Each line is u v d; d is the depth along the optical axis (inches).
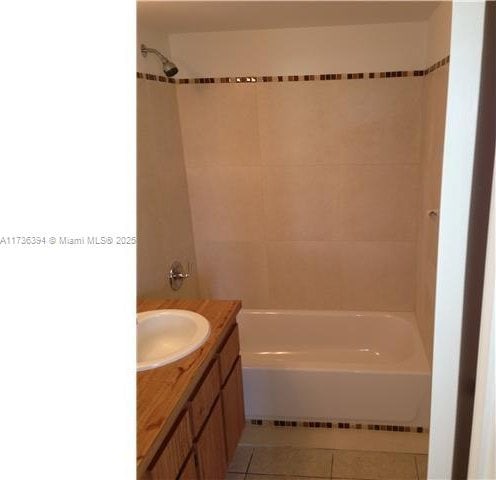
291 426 89.7
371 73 93.5
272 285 112.0
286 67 96.2
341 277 108.2
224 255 111.7
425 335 91.3
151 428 45.1
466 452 26.3
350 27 91.7
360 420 86.4
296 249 108.2
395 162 97.5
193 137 103.4
